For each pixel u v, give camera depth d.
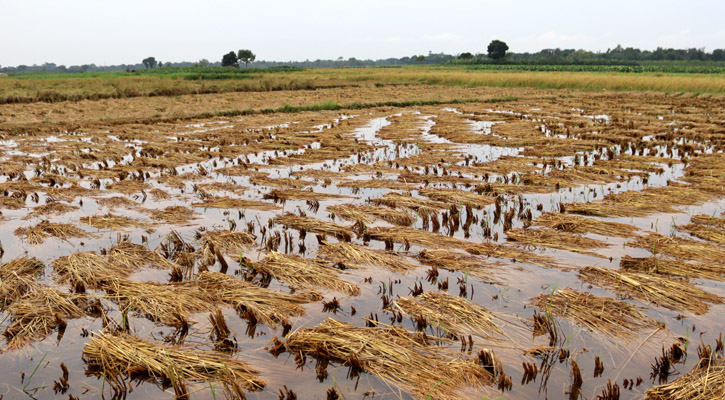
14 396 4.75
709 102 36.12
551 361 5.27
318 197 11.65
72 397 4.72
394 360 5.05
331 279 7.05
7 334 5.73
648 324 5.89
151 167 15.23
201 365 5.02
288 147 18.61
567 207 10.47
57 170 14.68
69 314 6.17
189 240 8.91
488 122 26.88
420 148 18.36
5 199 11.12
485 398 4.61
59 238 8.84
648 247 8.18
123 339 5.41
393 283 7.15
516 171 14.46
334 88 52.47
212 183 13.01
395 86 55.88
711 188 11.73
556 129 22.88
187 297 6.45
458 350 5.42
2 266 7.19
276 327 5.97
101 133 22.06
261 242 8.76
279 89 49.84
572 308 6.18
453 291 6.87
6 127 23.62
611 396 4.60
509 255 7.95
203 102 35.75
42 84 42.91
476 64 135.50
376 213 10.14
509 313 6.24
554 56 141.88
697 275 7.11
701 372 4.75
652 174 13.90
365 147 18.27
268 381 4.95
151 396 4.76
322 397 4.70
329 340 5.34
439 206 10.70
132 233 9.25
